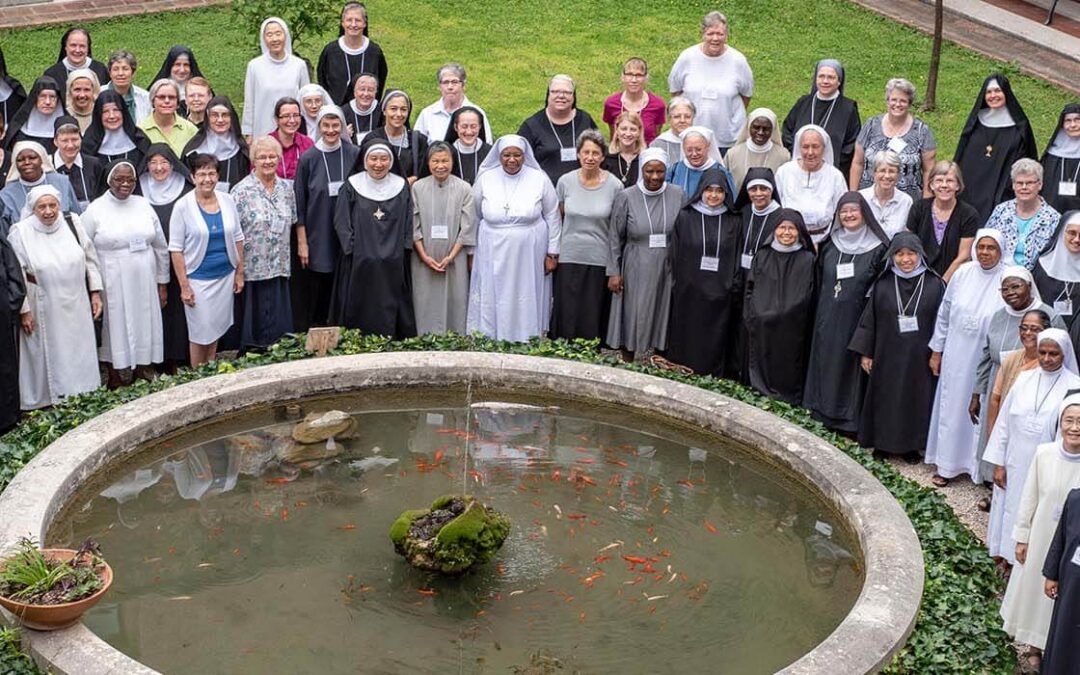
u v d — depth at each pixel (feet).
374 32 54.70
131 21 53.93
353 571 22.72
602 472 26.48
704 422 27.63
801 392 32.14
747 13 57.62
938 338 29.71
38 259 29.86
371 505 24.80
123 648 20.56
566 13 57.47
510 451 27.14
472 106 34.78
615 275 33.04
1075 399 22.61
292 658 20.45
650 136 38.47
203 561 22.93
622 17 57.26
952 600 22.03
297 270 33.94
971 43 54.80
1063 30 55.77
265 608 21.67
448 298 33.58
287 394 28.09
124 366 31.58
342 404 28.48
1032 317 25.91
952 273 31.40
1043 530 22.81
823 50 54.34
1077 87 50.88
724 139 39.34
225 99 33.99
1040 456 22.84
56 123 32.30
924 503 25.03
